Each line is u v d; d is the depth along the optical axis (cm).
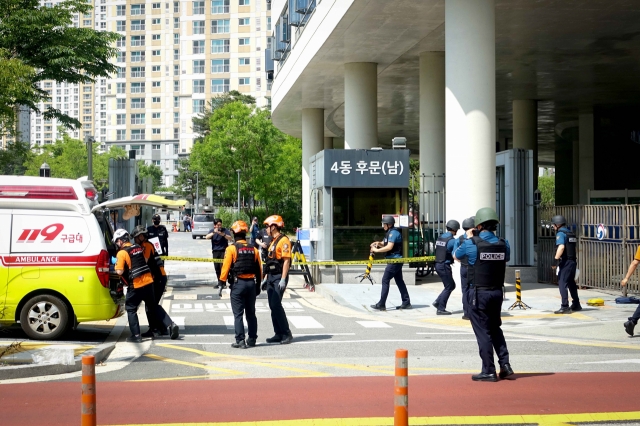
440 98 3034
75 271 1210
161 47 13750
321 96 4019
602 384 875
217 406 767
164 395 820
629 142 4491
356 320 1553
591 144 4559
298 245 2219
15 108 2606
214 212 7969
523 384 877
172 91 13725
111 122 13975
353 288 2091
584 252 2069
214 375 948
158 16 13750
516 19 2520
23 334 1301
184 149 12781
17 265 1201
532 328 1412
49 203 1219
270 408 758
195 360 1068
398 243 1689
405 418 529
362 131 3197
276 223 1233
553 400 791
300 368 1000
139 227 1299
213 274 2800
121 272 1233
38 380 923
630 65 3284
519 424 695
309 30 3167
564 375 934
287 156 6538
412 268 2239
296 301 1936
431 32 2711
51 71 2508
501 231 2414
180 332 1366
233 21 12438
